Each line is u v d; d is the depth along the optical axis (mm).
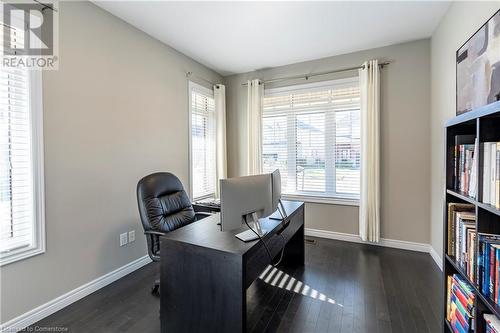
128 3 2199
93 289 2207
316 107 3580
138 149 2656
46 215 1863
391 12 2371
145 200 2154
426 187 2965
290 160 3785
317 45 3080
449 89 2309
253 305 1994
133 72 2592
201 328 1499
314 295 2131
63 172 1975
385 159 3154
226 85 4191
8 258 1650
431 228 2893
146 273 2568
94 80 2205
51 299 1901
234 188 1505
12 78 1700
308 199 3650
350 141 3400
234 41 2961
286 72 3740
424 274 2475
